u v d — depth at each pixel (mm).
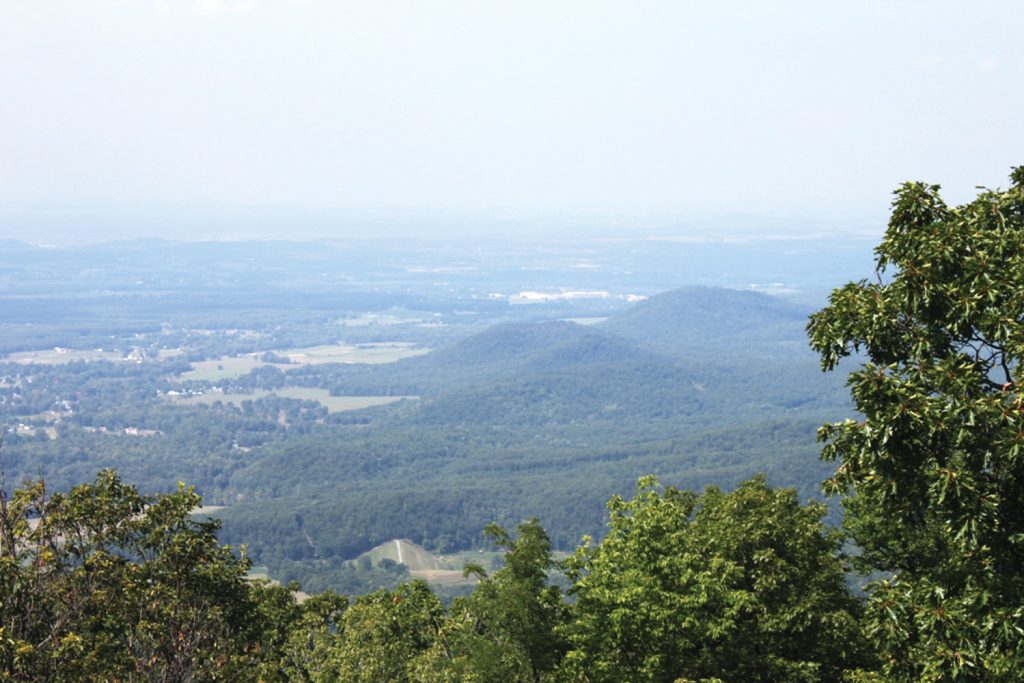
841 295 20781
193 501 32281
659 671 31547
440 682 35062
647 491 34594
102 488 30391
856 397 19297
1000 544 18547
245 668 31016
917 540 32656
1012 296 18641
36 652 24188
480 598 33719
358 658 39188
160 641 29109
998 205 20625
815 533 35625
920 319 20016
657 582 31859
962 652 18609
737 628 33469
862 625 32781
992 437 18031
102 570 28312
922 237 20031
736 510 37344
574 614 33312
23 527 27234
